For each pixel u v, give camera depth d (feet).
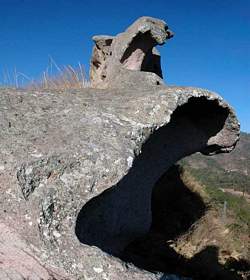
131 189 18.28
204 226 27.30
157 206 27.32
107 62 29.17
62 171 12.76
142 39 25.80
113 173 13.05
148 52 27.02
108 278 12.08
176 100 15.85
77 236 13.60
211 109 18.25
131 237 19.33
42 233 12.00
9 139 13.47
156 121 14.99
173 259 21.40
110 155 13.25
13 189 12.34
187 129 19.15
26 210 12.14
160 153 18.92
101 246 17.02
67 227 12.36
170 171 29.96
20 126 14.24
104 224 17.10
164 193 28.45
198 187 31.58
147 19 25.45
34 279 11.59
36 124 14.42
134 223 18.81
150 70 29.43
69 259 12.00
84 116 14.83
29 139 13.57
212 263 22.38
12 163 12.58
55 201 12.39
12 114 14.82
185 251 24.12
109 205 17.07
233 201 35.09
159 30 25.48
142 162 18.57
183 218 27.20
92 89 18.39
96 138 13.71
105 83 25.59
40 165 12.65
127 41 25.63
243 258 24.40
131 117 14.96
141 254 21.03
